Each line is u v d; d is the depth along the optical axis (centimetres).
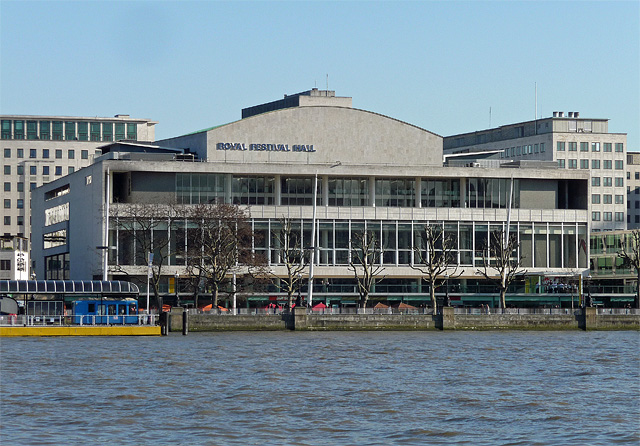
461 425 7112
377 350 11969
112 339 13288
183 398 8181
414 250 19262
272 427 7012
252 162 19375
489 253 19350
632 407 7850
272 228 18850
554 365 10550
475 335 14612
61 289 14688
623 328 16088
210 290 17500
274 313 15138
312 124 19888
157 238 18112
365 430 6931
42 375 9456
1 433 6756
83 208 19388
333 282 19000
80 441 6525
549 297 19475
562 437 6700
